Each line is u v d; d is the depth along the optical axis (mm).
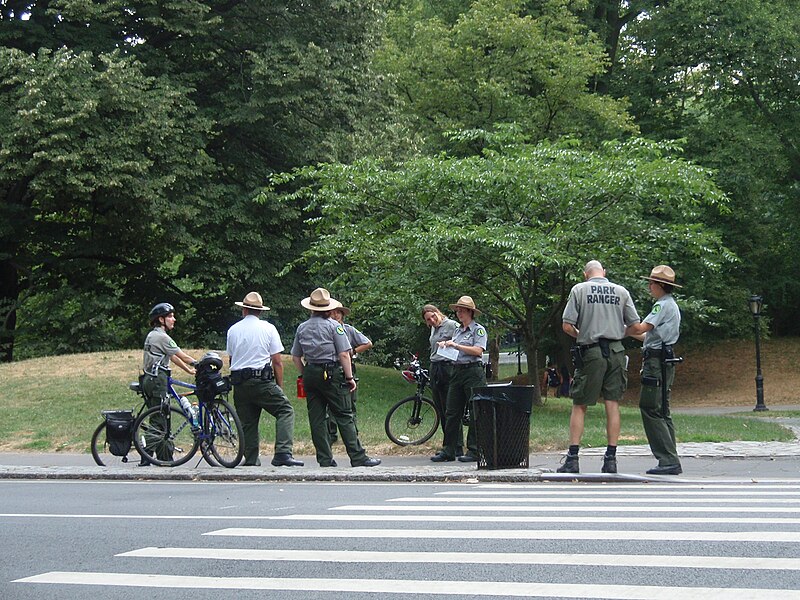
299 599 10406
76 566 12570
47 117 51000
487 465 23156
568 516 15594
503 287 49969
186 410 25812
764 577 10695
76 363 49375
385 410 42719
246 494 20031
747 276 89250
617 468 23953
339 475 22859
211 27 58688
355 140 59062
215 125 60531
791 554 11938
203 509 17594
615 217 45469
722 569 11133
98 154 52438
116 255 63344
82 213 63031
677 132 81312
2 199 58594
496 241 42375
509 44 69562
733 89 85062
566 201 44969
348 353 24969
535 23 69312
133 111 53719
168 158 55188
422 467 24438
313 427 24969
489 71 70875
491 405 23172
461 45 70750
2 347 64688
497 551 12617
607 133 71562
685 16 80312
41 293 67625
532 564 11695
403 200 48031
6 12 59312
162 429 25938
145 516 16859
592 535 13594
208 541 14055
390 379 55469
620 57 88250
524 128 69562
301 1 61688
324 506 17641
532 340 50250
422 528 14672
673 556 11953
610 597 9930
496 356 88250
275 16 61688
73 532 15312
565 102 71938
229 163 62250
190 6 56438
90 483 23469
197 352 50750
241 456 24875
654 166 43469
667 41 83000
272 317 62938
